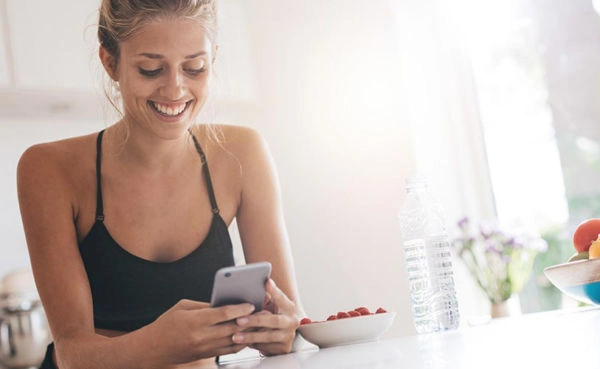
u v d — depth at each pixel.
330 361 0.92
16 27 2.54
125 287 1.62
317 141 2.81
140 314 1.61
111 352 1.33
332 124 2.78
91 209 1.65
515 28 2.75
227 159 1.74
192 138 1.72
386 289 2.64
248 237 1.74
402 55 2.67
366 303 2.68
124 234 1.64
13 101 2.63
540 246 2.33
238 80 2.84
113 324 1.61
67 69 2.60
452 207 2.68
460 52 2.79
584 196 2.62
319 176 2.80
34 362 2.58
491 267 2.31
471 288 2.62
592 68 2.58
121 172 1.65
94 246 1.63
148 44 1.45
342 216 2.75
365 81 2.71
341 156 2.76
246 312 1.25
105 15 1.54
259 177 1.75
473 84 2.80
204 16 1.50
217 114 2.84
